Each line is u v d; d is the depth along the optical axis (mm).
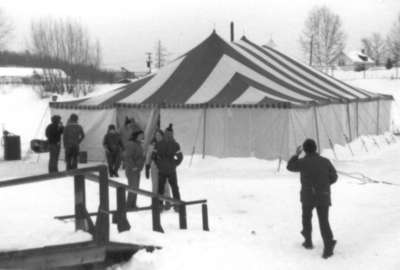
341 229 9023
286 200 11727
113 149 15008
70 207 10664
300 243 8086
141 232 7410
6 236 6406
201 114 17422
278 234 8719
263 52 23781
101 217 6125
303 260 7156
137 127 16797
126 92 19609
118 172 16219
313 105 17812
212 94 17953
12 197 11867
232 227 9172
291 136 16594
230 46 21125
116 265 6488
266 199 11906
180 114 17703
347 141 21406
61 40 48969
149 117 18203
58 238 6273
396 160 18484
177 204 8445
